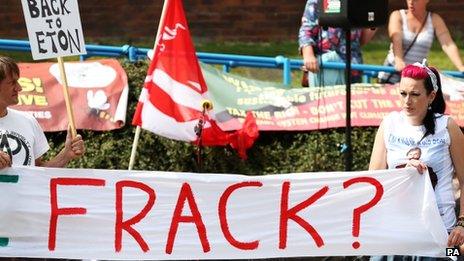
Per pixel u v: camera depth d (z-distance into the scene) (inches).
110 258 716.7
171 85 881.5
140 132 921.5
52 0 737.0
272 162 937.5
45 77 944.3
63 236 712.4
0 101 686.5
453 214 701.9
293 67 1059.9
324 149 942.4
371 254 725.3
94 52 1012.5
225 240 722.8
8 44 1015.6
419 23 1033.5
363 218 722.8
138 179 716.7
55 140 924.0
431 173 698.8
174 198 719.7
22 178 701.9
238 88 982.4
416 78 684.7
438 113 700.7
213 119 911.7
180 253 721.6
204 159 924.0
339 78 1021.2
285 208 724.7
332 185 722.8
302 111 967.0
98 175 713.6
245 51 1376.7
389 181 715.4
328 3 845.8
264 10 1416.1
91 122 924.0
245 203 722.8
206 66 991.0
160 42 887.1
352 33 1035.3
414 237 718.5
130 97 948.0
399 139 702.5
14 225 705.6
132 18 1407.5
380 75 1043.9
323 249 725.9
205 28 1417.3
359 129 952.3
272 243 725.9
